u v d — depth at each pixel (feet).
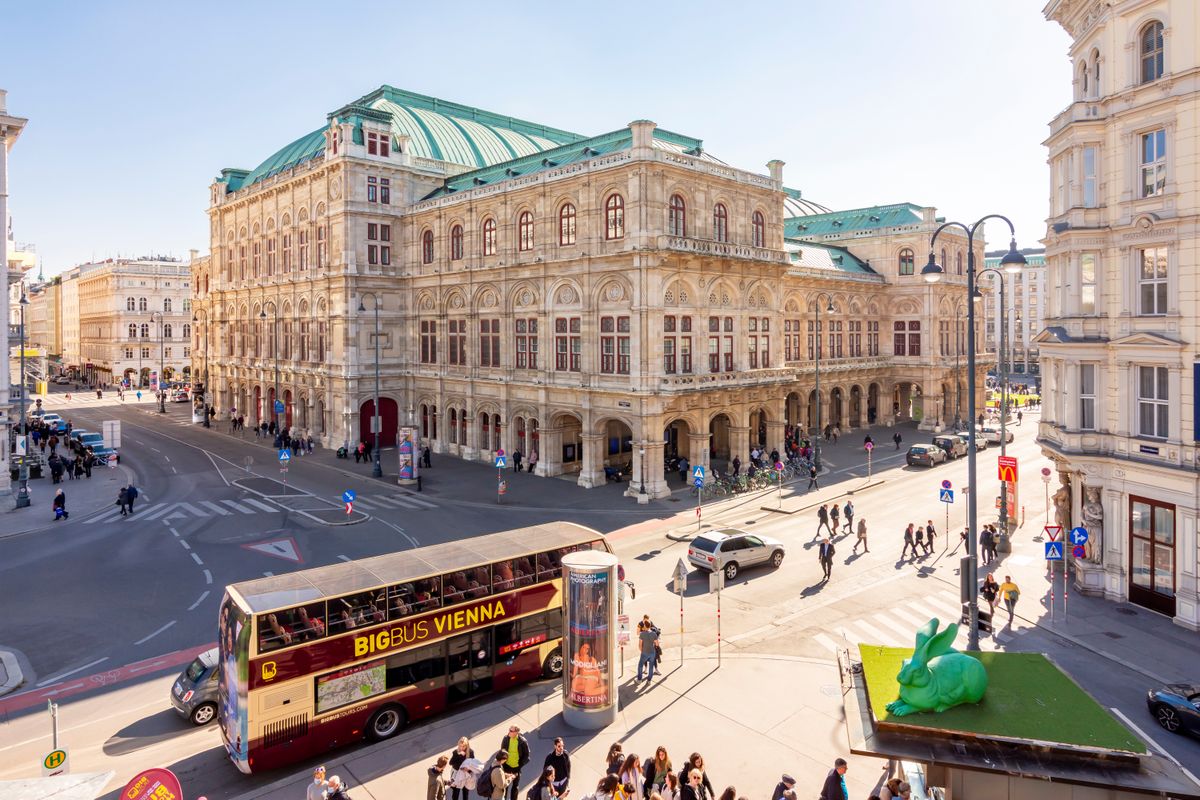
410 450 159.22
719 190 162.61
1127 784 37.40
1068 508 99.25
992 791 41.34
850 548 112.06
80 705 65.72
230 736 55.11
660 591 93.04
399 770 55.47
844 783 49.14
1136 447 83.51
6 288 146.30
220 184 270.05
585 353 156.97
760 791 51.19
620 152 148.05
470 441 191.42
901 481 164.76
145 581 97.50
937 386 245.65
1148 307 82.94
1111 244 86.58
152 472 179.32
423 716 62.90
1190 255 77.15
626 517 131.34
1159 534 82.74
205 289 311.06
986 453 205.26
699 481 123.24
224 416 279.28
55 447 193.47
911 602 88.89
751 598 90.53
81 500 148.56
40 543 116.78
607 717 61.00
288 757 55.21
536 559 70.33
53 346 610.24
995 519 128.88
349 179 200.23
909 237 249.75
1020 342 475.72
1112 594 87.51
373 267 206.49
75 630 81.76
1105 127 87.20
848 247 268.82
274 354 244.83
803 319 224.53
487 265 182.80
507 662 68.13
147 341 440.45
